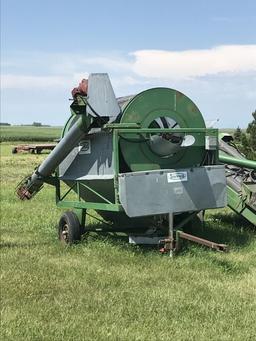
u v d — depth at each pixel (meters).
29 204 14.19
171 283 6.58
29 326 5.19
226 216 11.84
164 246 7.86
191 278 6.78
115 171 7.93
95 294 6.18
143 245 8.52
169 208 7.95
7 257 8.08
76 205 9.07
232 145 11.92
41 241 9.38
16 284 6.59
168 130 8.09
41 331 5.06
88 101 8.20
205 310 5.61
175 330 5.09
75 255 8.20
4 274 7.05
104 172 8.45
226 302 5.84
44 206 13.79
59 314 5.53
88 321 5.32
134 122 8.12
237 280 6.73
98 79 8.22
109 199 8.73
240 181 10.02
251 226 10.64
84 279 6.79
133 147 8.10
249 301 5.91
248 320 5.33
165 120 8.27
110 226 9.84
